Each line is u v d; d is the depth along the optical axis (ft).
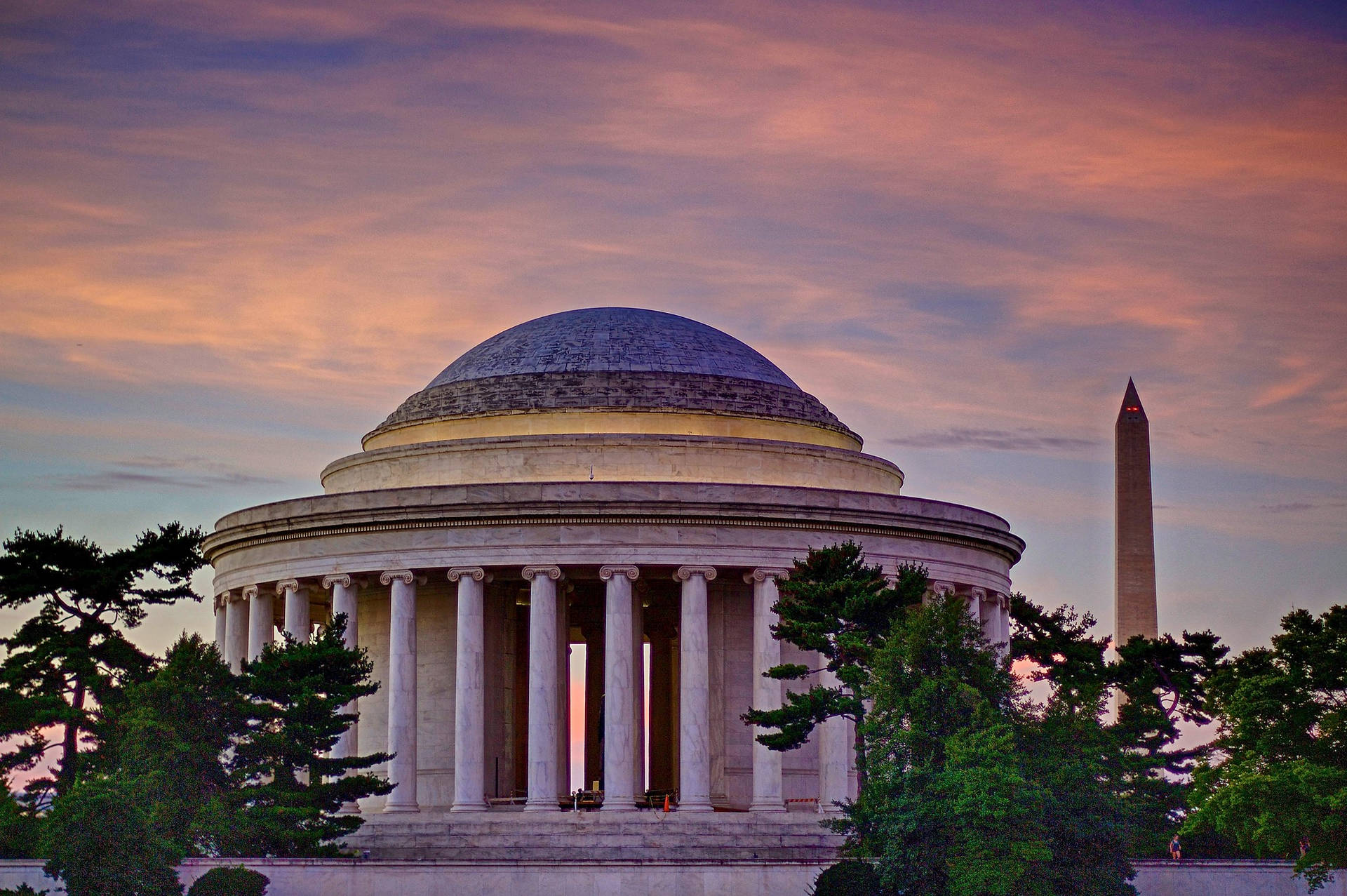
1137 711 380.99
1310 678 328.08
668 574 370.32
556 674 360.48
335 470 408.46
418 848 342.23
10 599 396.37
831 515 366.84
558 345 406.21
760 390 402.11
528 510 358.64
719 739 370.12
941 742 294.87
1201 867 314.96
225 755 326.65
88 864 291.58
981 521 388.37
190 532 414.62
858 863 295.07
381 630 385.50
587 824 346.54
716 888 303.48
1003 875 276.00
